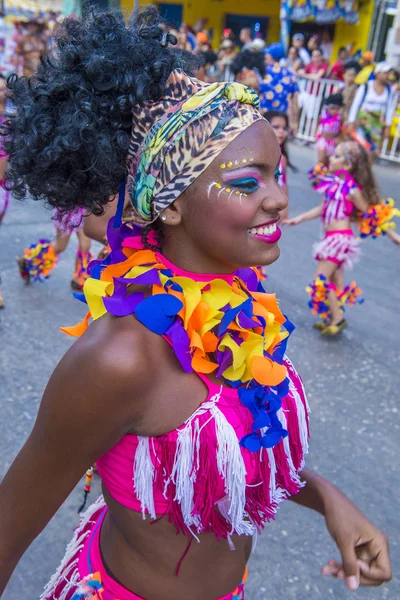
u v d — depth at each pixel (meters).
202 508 1.17
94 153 1.09
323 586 2.50
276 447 1.29
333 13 13.91
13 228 6.25
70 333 1.33
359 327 4.89
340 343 4.61
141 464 1.16
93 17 1.17
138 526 1.24
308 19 14.14
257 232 1.12
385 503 2.98
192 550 1.27
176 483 1.15
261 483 1.25
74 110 1.08
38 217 6.62
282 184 4.40
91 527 1.49
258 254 1.13
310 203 8.11
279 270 5.91
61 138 1.07
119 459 1.20
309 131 12.10
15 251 5.70
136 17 1.21
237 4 17.23
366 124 9.86
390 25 14.89
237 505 1.18
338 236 4.65
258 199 1.10
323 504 1.46
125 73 1.07
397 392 4.00
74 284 5.02
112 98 1.10
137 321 1.11
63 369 1.10
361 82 9.80
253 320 1.26
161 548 1.26
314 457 3.27
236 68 6.09
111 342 1.09
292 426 1.33
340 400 3.84
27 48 9.32
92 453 1.12
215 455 1.14
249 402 1.18
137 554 1.28
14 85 1.15
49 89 1.08
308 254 6.39
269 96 5.61
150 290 1.19
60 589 1.45
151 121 1.11
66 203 1.19
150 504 1.18
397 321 5.06
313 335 4.71
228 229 1.10
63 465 1.12
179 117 1.07
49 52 1.16
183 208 1.12
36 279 4.97
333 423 3.59
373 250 6.68
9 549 1.17
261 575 2.53
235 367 1.16
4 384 3.64
